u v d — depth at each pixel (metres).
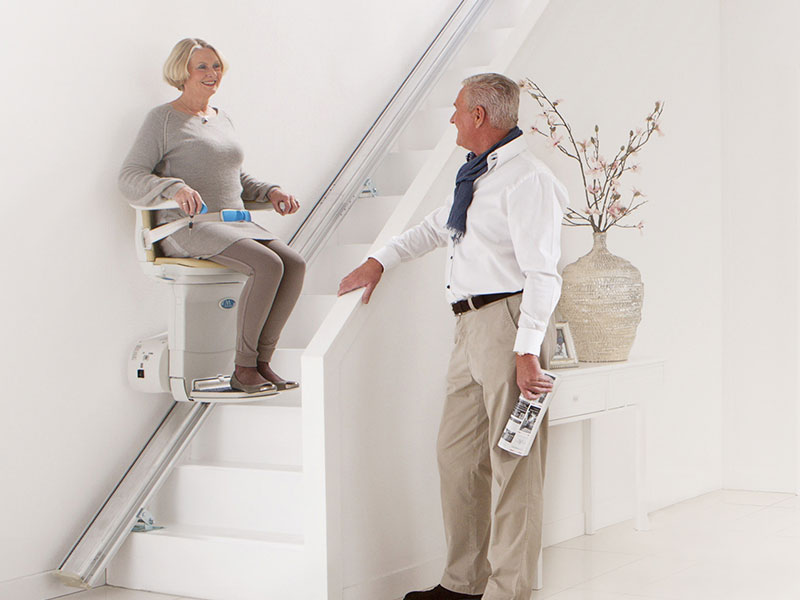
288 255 3.56
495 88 3.20
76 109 3.62
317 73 4.69
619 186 4.69
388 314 3.52
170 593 3.57
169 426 3.86
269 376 3.56
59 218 3.57
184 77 3.61
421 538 3.67
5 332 3.42
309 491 3.26
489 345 3.17
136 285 3.86
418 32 5.40
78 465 3.66
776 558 3.94
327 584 3.22
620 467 4.70
